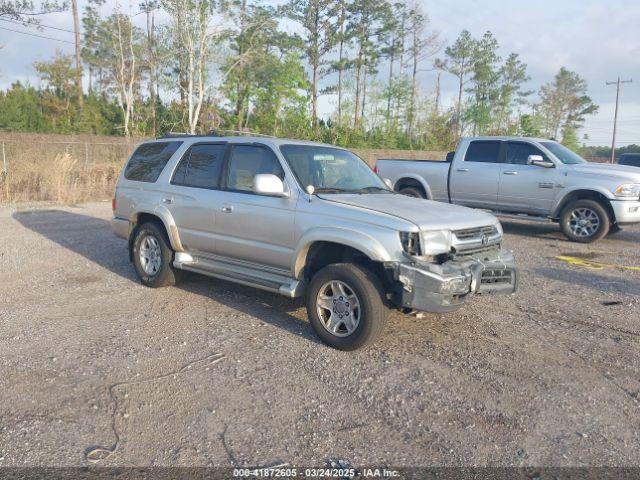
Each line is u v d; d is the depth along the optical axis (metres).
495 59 74.81
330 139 47.78
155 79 50.41
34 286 6.71
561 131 83.81
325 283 4.80
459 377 4.32
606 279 7.55
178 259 6.30
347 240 4.60
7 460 3.14
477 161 11.75
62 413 3.67
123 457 3.20
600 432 3.57
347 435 3.47
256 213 5.38
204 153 6.23
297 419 3.65
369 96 57.34
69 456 3.20
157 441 3.37
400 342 5.02
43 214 13.23
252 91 49.91
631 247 10.30
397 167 12.88
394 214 4.62
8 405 3.76
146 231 6.71
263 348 4.82
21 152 19.73
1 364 4.39
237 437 3.43
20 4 33.81
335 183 5.54
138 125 47.59
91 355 4.61
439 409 3.82
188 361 4.52
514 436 3.50
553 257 9.13
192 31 40.00
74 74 51.06
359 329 4.59
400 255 4.41
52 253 8.64
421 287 4.34
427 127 52.53
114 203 7.23
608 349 4.98
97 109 51.66
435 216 4.74
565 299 6.53
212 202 5.82
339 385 4.14
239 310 5.89
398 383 4.19
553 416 3.76
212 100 46.47
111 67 56.12
